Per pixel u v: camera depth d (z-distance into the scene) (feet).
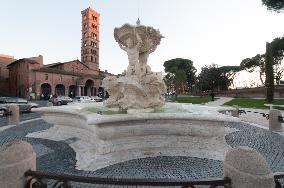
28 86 174.91
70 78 203.92
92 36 249.96
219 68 215.92
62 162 19.86
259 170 8.48
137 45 32.40
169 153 21.80
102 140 21.09
